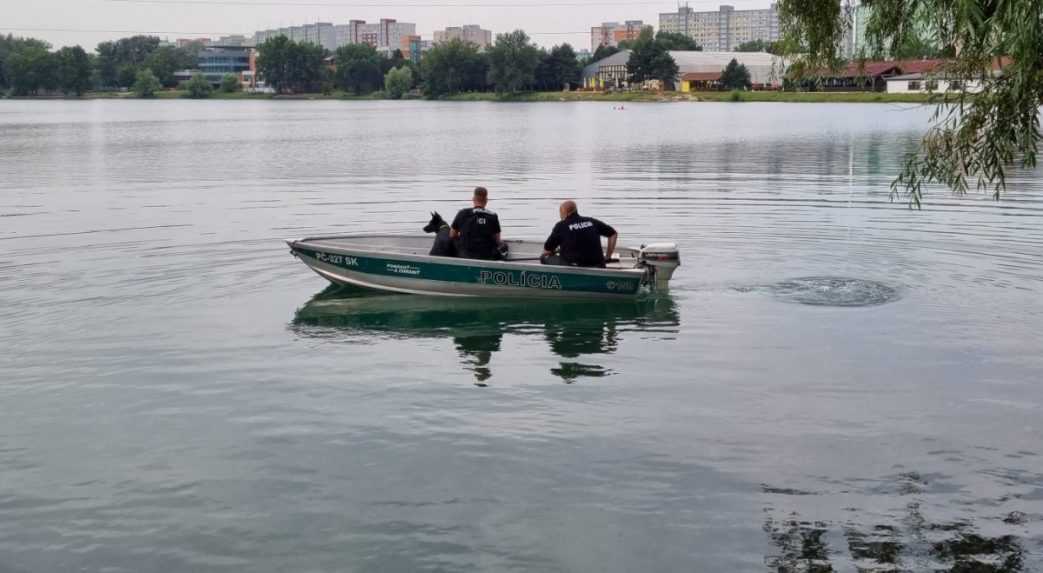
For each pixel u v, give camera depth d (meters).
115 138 54.88
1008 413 8.56
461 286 13.47
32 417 8.68
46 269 15.00
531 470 7.44
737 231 18.27
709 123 66.12
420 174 30.98
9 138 54.94
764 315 12.12
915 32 8.94
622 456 7.70
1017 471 7.33
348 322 12.12
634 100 135.75
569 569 5.98
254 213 21.41
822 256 15.74
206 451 7.88
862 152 38.28
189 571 6.02
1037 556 6.07
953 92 8.77
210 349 10.82
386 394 9.28
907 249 16.27
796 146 42.28
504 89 156.00
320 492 7.09
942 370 9.81
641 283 13.25
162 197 24.61
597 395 9.20
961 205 21.92
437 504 6.88
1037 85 8.04
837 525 6.50
